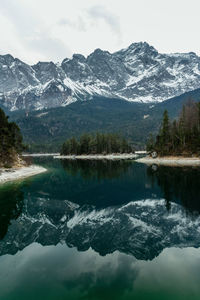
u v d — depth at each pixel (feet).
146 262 40.55
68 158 579.89
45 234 56.44
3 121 249.34
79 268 38.91
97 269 38.24
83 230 59.11
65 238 53.67
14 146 266.98
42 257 43.78
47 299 30.17
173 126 343.26
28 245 50.03
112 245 48.78
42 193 112.98
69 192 115.85
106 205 87.20
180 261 40.83
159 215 70.85
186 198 92.53
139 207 82.07
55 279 35.53
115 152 593.42
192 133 300.81
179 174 164.86
